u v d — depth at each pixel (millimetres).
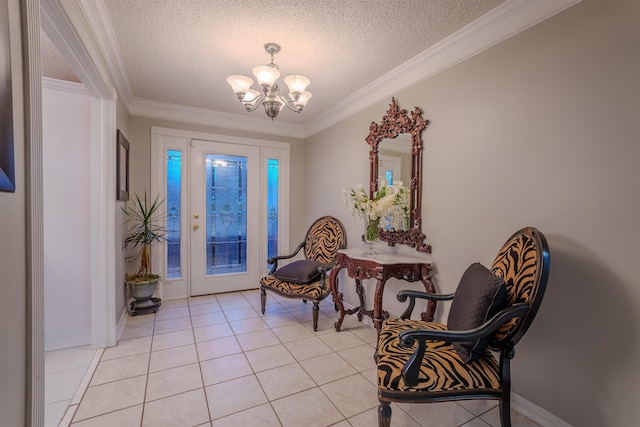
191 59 2312
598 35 1362
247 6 1695
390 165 2619
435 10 1726
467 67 1974
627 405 1274
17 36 871
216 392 1793
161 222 3441
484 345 1305
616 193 1309
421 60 2242
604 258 1343
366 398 1759
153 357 2189
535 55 1599
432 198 2234
